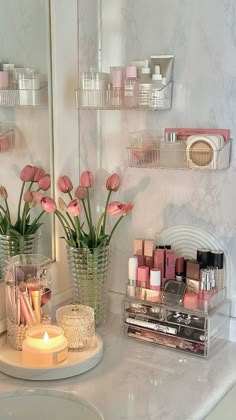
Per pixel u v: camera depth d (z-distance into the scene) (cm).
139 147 151
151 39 154
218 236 153
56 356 130
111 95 152
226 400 129
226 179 149
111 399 122
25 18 155
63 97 160
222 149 141
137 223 166
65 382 128
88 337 138
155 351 145
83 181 156
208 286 145
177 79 152
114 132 165
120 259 171
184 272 152
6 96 155
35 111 158
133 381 129
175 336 145
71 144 165
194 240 157
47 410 126
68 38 158
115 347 147
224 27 142
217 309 146
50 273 151
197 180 154
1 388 125
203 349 142
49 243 166
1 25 154
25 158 159
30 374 128
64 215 165
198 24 146
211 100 148
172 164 147
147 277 152
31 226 161
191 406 120
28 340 133
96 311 158
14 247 158
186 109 152
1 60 154
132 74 149
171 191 159
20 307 138
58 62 157
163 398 123
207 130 148
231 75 144
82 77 154
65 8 156
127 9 157
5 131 155
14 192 158
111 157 167
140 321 150
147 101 148
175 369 136
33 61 157
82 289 157
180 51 150
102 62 165
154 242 163
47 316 144
